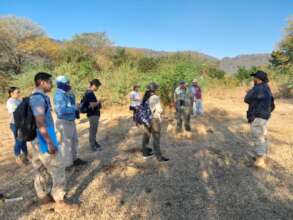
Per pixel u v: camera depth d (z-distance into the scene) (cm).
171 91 1202
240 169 522
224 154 604
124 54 3891
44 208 393
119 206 401
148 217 373
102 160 581
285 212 380
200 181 474
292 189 443
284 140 713
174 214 379
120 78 1362
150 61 2303
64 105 482
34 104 333
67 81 487
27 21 3684
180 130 841
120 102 1338
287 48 2330
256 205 397
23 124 349
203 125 920
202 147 657
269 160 568
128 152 636
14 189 459
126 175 502
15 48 3494
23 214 380
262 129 519
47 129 354
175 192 438
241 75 2669
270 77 2241
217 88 2116
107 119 1073
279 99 1770
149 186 459
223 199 414
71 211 386
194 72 1259
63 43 3712
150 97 564
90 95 628
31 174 521
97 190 447
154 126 559
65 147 496
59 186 382
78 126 960
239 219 365
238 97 1895
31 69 1850
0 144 775
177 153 618
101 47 3781
